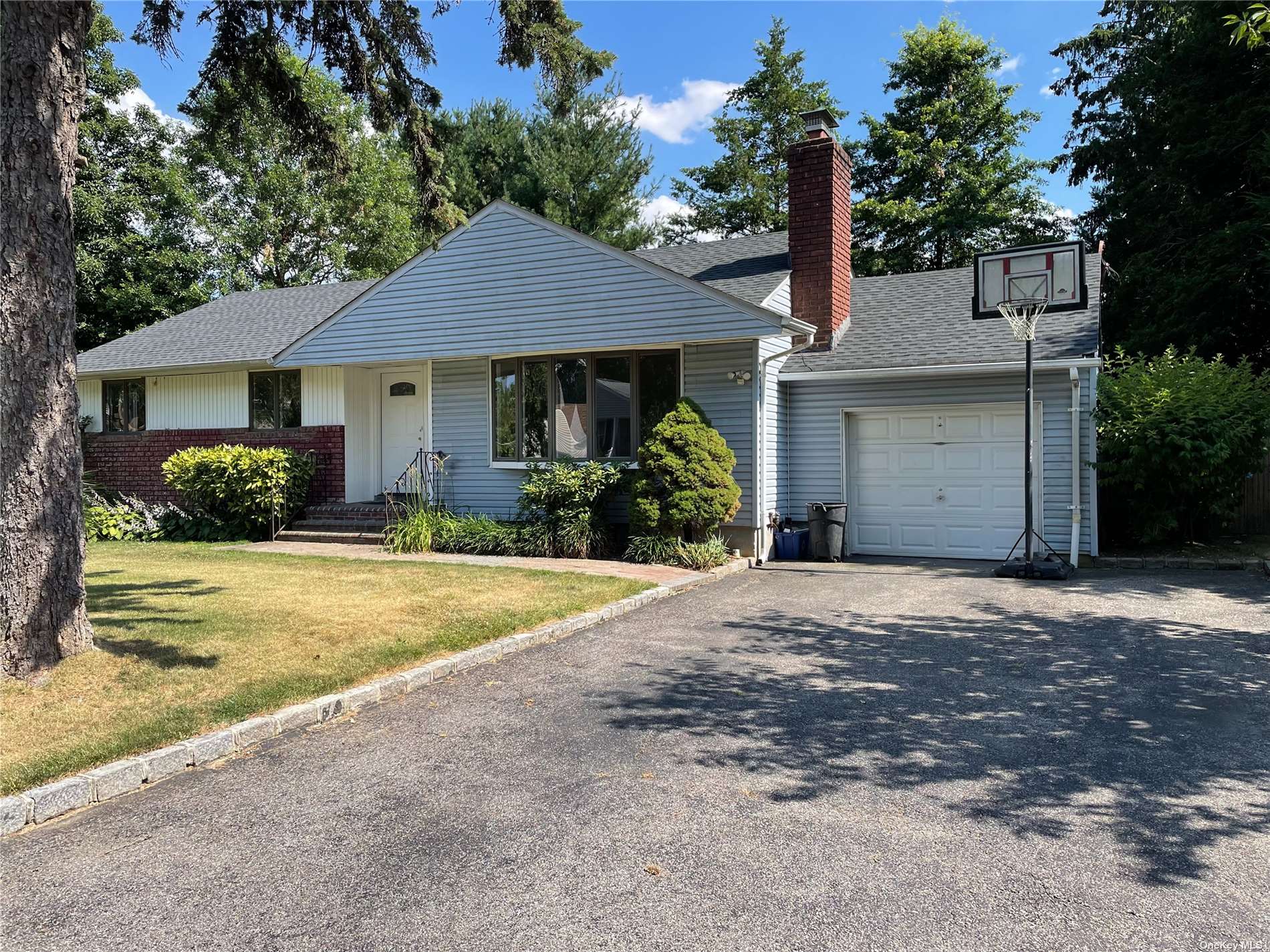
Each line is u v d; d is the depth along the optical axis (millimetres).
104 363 17562
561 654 6617
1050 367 11219
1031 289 10859
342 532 14234
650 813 3709
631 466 12367
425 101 8938
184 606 7547
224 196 29500
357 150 29188
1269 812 3666
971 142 29750
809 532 12352
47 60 5125
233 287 29516
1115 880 3080
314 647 6188
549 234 12500
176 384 17141
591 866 3230
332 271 31312
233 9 7992
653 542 11266
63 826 3674
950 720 4957
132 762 4141
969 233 28141
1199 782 3996
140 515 15555
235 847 3439
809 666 6203
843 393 12945
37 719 4605
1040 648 6664
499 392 13664
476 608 7703
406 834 3531
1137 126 21406
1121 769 4172
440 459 14047
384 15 8281
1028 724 4879
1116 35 23078
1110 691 5484
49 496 5227
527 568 10422
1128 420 11531
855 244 30141
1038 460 11727
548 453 13258
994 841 3400
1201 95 18531
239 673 5512
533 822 3629
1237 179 18297
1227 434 10922
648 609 8438
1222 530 13734
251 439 16094
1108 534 12812
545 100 11133
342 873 3201
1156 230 19859
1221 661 6164
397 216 30688
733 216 32500
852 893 3006
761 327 11070
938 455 12508
